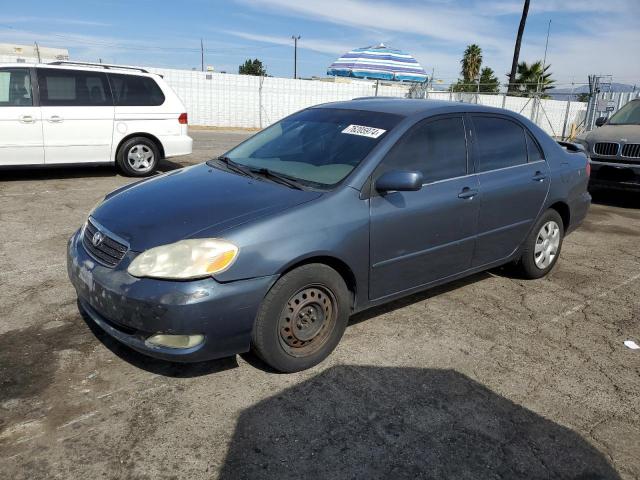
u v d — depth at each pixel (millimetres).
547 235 4910
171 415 2785
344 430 2729
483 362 3465
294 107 24359
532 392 3152
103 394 2932
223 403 2902
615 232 6988
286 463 2480
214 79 22516
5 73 7660
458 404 2992
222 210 3092
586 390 3203
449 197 3818
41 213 6516
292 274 3027
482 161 4176
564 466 2557
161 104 8969
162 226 2988
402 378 3223
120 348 3400
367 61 25375
